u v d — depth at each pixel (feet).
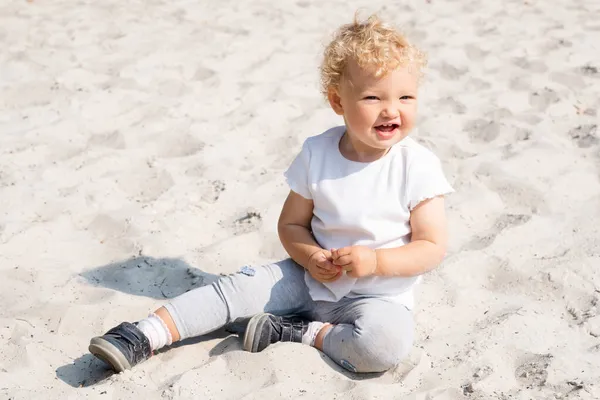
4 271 10.41
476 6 22.24
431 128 14.89
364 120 8.07
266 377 8.20
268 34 20.18
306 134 14.70
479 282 10.29
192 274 10.43
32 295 9.93
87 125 15.16
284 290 8.86
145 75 17.52
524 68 17.74
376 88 7.99
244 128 15.05
